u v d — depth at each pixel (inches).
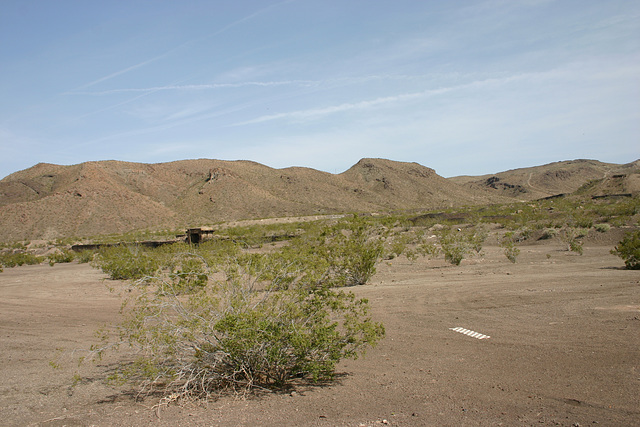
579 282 589.6
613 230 1262.3
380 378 275.4
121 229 4042.8
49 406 248.4
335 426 197.9
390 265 997.2
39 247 2864.2
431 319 443.5
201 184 5782.5
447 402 223.6
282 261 304.3
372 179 7431.1
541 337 344.2
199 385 259.9
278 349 256.4
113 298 732.0
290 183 6190.9
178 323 257.8
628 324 355.6
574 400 215.2
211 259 319.3
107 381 291.6
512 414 202.2
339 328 384.2
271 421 208.4
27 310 641.6
